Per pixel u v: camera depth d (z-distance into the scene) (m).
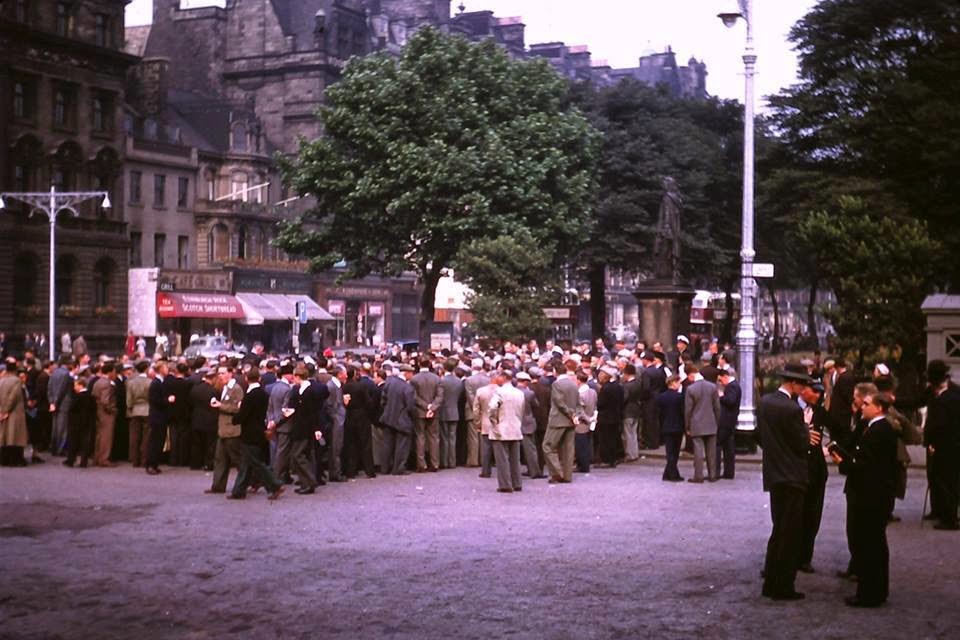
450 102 51.69
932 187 49.97
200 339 63.31
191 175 80.00
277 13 94.62
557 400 20.80
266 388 21.17
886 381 11.95
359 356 28.94
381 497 18.78
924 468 22.48
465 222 49.03
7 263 63.41
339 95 52.03
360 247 53.22
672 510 17.12
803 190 53.59
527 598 10.88
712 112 81.12
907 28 53.19
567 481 21.05
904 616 10.23
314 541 14.14
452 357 24.69
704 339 70.88
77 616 10.17
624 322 133.88
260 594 11.05
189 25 96.62
